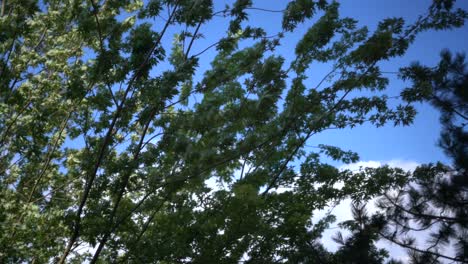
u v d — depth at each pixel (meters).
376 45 7.42
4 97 8.60
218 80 7.44
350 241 7.64
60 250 10.20
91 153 7.98
